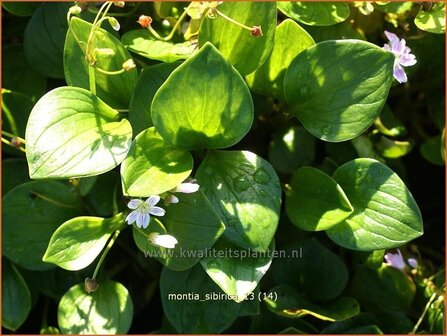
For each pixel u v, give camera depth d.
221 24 0.22
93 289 0.23
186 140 0.22
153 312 0.30
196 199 0.22
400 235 0.22
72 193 0.25
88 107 0.22
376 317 0.26
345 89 0.23
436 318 0.26
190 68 0.20
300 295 0.26
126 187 0.20
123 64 0.22
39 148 0.21
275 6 0.22
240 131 0.22
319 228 0.23
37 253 0.25
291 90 0.23
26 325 0.30
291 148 0.27
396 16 0.28
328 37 0.26
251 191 0.22
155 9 0.26
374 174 0.23
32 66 0.27
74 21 0.22
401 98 0.32
